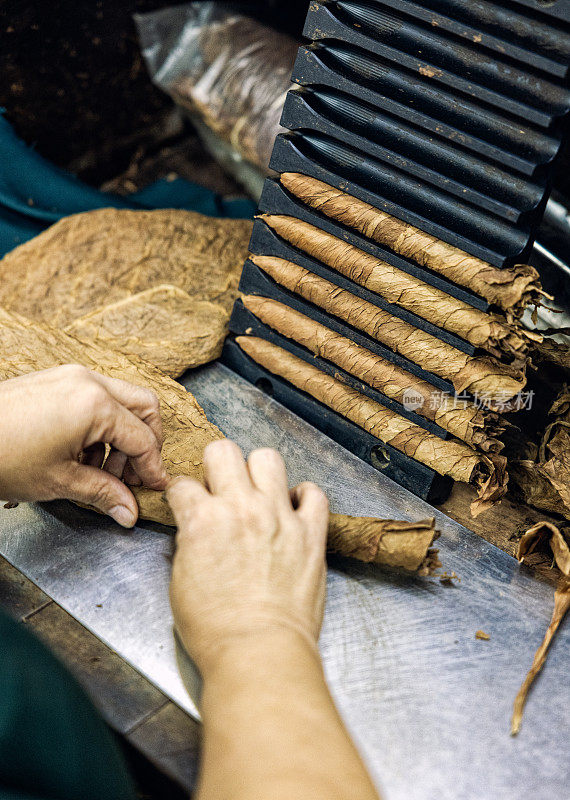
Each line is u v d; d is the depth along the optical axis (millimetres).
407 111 545
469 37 521
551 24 506
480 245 544
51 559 544
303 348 618
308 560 473
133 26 913
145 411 530
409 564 529
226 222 772
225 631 437
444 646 519
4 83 864
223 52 892
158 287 696
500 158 528
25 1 827
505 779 473
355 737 482
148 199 935
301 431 622
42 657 400
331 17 550
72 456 508
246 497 480
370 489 592
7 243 786
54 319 666
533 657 518
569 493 568
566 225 657
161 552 550
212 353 653
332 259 582
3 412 490
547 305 660
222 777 389
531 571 559
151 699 496
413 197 557
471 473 564
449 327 555
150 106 993
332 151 574
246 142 875
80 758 398
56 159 951
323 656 510
